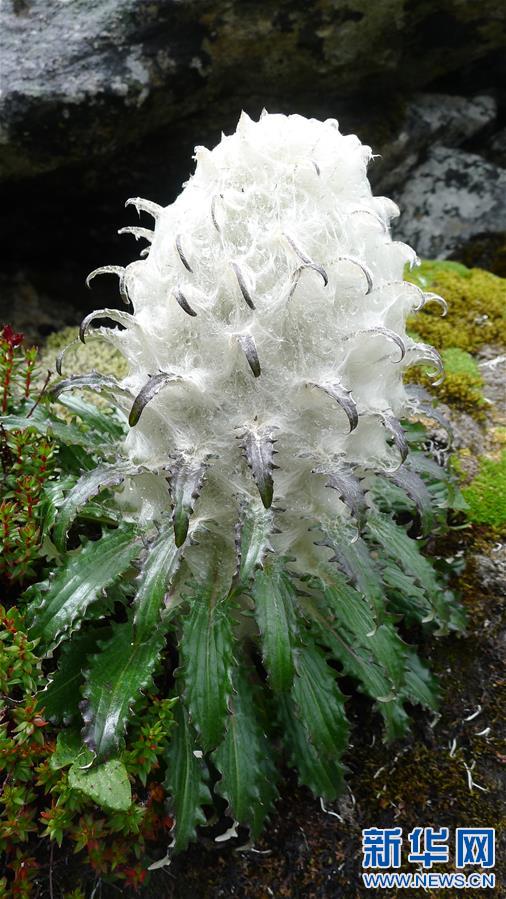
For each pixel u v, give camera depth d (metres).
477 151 0.66
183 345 0.25
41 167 0.51
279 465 0.26
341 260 0.24
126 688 0.26
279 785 0.31
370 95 0.59
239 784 0.27
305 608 0.30
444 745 0.33
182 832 0.26
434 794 0.32
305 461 0.26
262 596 0.26
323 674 0.28
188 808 0.26
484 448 0.43
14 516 0.30
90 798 0.25
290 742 0.29
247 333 0.23
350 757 0.32
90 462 0.33
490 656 0.35
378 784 0.32
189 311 0.23
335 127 0.26
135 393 0.26
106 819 0.27
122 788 0.24
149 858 0.28
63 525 0.26
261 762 0.27
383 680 0.29
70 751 0.26
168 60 0.49
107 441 0.31
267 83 0.54
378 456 0.27
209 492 0.26
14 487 0.32
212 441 0.25
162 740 0.27
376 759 0.32
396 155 0.61
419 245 0.62
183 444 0.25
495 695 0.34
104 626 0.31
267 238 0.24
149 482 0.27
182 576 0.28
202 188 0.26
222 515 0.27
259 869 0.29
